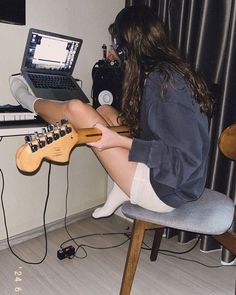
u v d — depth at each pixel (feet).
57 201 6.32
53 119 3.91
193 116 3.14
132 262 3.77
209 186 5.41
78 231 6.24
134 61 3.45
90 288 4.57
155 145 3.17
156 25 3.45
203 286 4.74
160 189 3.36
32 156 2.99
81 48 6.00
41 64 5.17
